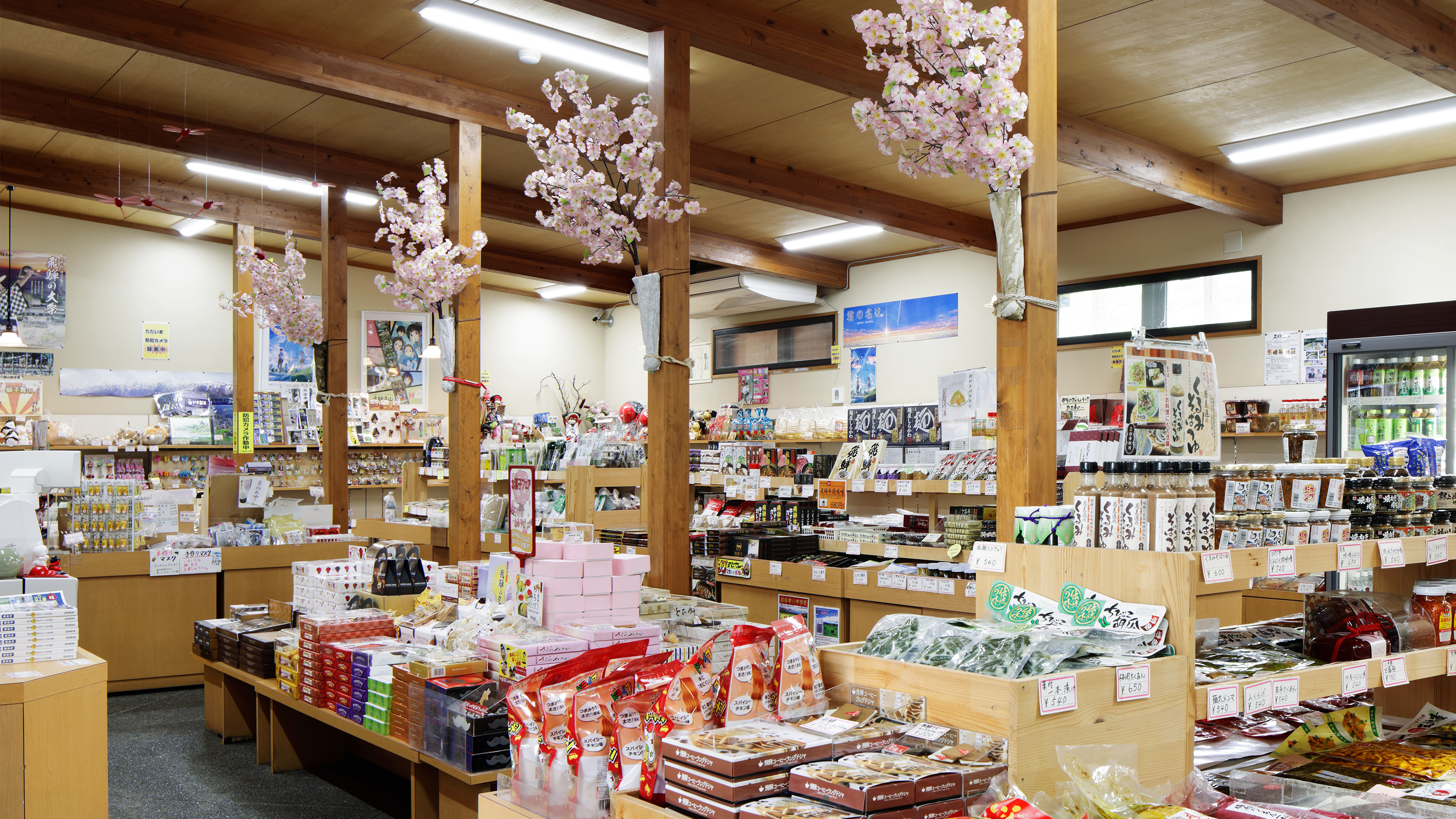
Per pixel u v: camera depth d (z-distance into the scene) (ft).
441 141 26.99
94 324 36.73
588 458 23.82
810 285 37.63
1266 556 7.88
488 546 22.35
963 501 20.92
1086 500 8.11
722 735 6.57
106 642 21.99
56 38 20.95
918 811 5.81
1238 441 27.02
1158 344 9.20
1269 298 26.58
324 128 26.03
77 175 30.42
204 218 33.45
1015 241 10.27
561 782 7.09
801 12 18.80
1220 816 6.88
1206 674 8.05
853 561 19.92
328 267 30.01
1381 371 19.72
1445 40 17.92
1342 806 7.42
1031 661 6.72
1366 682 8.50
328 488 29.73
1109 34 18.38
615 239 18.17
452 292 22.40
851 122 23.97
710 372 42.83
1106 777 6.41
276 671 16.80
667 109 17.26
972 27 9.78
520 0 18.21
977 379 21.62
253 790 15.38
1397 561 8.95
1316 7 15.66
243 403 34.09
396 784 15.78
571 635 12.33
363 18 19.35
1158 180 23.72
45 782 10.53
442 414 44.32
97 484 22.62
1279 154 23.81
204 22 18.94
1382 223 24.72
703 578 21.66
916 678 7.08
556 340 48.39
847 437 33.40
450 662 12.61
